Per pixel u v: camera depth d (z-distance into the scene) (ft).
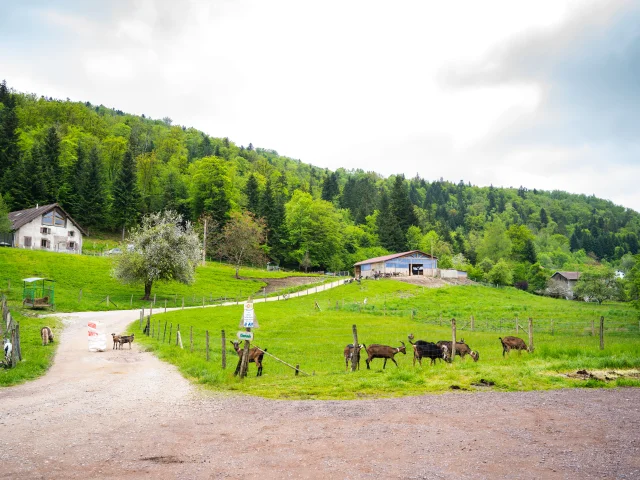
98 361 76.07
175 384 55.72
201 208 415.23
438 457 27.96
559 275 388.16
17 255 221.46
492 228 474.49
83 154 397.80
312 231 414.82
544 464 26.50
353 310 174.91
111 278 224.33
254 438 32.91
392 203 514.68
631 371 55.83
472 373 55.83
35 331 108.99
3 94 504.43
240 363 60.70
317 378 57.16
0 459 29.07
